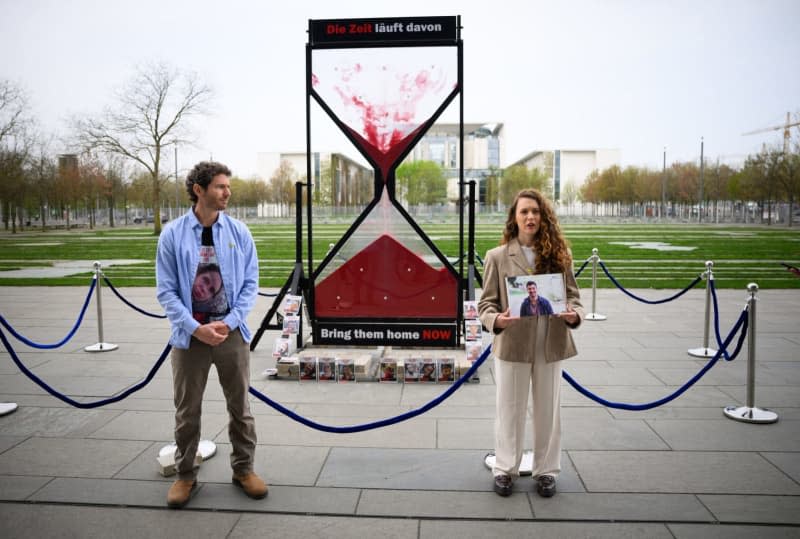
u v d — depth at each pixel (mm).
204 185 3602
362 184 116750
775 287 13375
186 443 3672
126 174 63688
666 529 3350
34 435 4801
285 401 5688
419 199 85562
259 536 3299
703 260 20109
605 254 22594
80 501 3701
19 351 7703
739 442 4613
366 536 3291
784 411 5328
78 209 75812
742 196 60688
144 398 5766
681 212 83938
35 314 10398
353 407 5508
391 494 3779
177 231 3633
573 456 4359
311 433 4844
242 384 3750
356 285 6887
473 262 6734
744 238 32969
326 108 6750
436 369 6258
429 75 6582
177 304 3529
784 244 27859
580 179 125000
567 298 3752
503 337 3670
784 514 3506
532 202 3645
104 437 4762
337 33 6637
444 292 6805
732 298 11867
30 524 3430
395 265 6832
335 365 6363
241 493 3803
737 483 3914
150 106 38625
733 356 5160
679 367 6840
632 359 7203
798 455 4363
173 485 3744
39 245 30359
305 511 3570
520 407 3738
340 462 4273
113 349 7781
